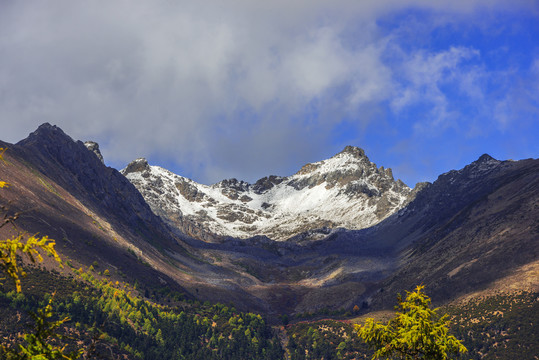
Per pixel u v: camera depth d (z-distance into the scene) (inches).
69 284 4434.1
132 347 3924.7
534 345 4023.1
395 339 932.0
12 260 577.0
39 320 620.4
